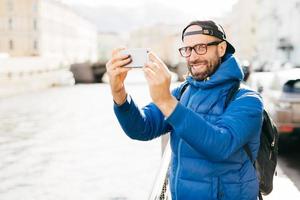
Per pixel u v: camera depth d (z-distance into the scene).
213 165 1.58
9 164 9.23
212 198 1.58
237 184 1.59
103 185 7.56
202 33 1.55
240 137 1.45
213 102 1.58
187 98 1.70
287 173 5.43
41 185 7.73
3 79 28.12
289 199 4.15
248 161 1.63
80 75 43.47
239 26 57.75
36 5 58.38
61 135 12.54
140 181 7.71
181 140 1.64
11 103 22.77
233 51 1.66
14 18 58.28
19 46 58.62
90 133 12.70
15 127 14.27
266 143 1.77
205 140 1.37
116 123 14.55
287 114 6.31
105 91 31.59
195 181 1.61
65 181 7.87
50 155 9.98
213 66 1.61
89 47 96.69
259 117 1.54
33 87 33.44
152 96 1.35
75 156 9.77
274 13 38.44
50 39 63.69
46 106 21.06
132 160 9.21
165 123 1.85
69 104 21.97
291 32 32.75
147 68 1.35
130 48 1.50
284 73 7.06
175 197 1.68
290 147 6.87
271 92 6.89
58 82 39.88
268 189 1.83
